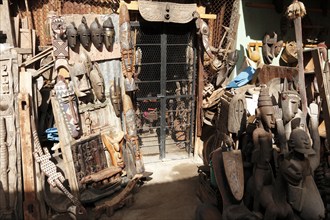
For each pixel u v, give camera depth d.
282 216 3.28
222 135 4.73
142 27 5.19
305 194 3.39
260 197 3.45
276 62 6.63
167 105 6.07
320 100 4.70
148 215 4.22
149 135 6.23
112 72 4.85
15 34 4.56
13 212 3.92
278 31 6.50
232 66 5.99
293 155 3.36
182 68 5.79
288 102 4.17
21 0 4.79
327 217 3.85
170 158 5.96
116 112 4.85
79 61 4.50
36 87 4.36
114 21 4.76
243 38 6.27
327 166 4.46
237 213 3.47
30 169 3.98
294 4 4.43
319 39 6.90
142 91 5.75
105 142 4.71
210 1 5.88
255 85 5.40
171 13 5.02
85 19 4.53
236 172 3.60
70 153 4.26
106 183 4.53
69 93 4.25
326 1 6.77
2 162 3.90
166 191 4.86
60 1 4.96
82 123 4.56
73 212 4.00
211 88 5.90
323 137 4.62
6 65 4.01
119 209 4.37
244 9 6.15
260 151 3.59
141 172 4.90
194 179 5.23
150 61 5.55
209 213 3.82
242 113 4.31
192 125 5.90
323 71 4.66
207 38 5.23
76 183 4.24
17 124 4.02
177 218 4.16
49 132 4.64
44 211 4.11
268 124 3.98
